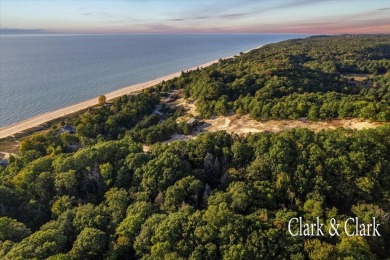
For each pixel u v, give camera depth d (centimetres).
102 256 3872
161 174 5188
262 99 9231
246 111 9281
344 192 4512
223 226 3803
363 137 5266
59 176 5356
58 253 3741
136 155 5681
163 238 3781
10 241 3909
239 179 5203
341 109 7494
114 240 4025
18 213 4903
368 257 3372
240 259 3447
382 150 5016
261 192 4622
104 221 4375
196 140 6231
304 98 8562
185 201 4753
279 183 4706
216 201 4447
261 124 8438
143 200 4834
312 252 3391
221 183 5234
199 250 3644
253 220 3941
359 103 7362
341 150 5084
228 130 8506
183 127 9000
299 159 5094
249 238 3662
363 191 4475
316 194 4478
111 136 8925
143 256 3706
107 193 5019
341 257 3294
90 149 6053
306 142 5450
